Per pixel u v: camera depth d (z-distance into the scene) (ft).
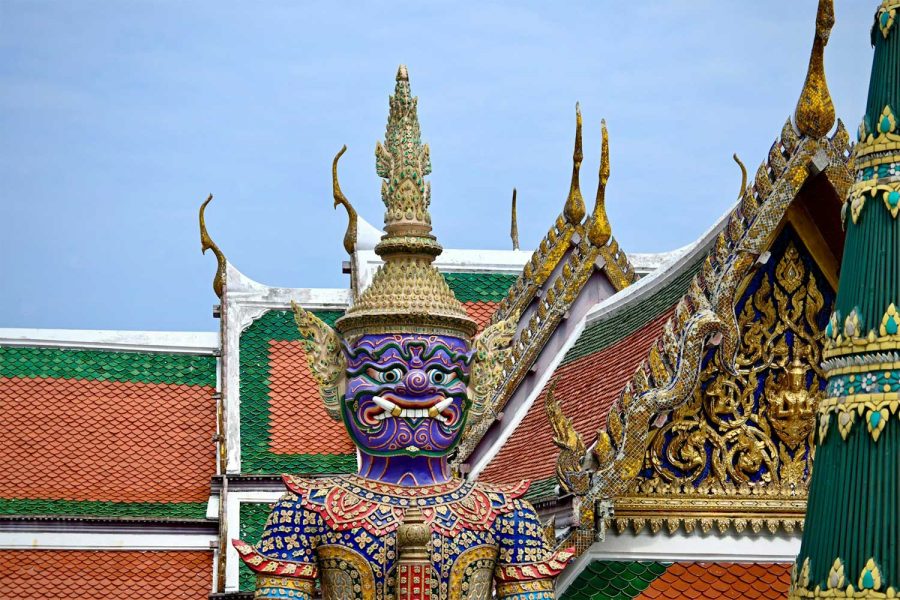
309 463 89.20
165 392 96.53
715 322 57.47
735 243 58.70
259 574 50.70
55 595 85.46
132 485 91.61
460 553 51.06
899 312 45.83
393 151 54.44
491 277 95.20
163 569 87.20
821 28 57.98
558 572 52.75
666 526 59.26
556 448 65.92
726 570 59.26
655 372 57.72
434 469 52.75
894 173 47.19
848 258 47.67
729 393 60.13
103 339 97.81
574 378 71.00
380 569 50.42
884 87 48.01
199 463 93.30
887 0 48.42
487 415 75.15
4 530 86.74
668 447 59.57
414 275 53.16
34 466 91.61
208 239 96.37
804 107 58.70
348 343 53.26
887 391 45.60
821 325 61.05
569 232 80.02
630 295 71.41
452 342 52.65
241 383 92.68
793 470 60.34
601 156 77.77
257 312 96.02
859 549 44.80
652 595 58.13
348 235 93.45
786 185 58.75
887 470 45.01
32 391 95.09
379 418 52.13
